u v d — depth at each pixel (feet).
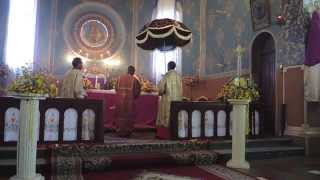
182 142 21.40
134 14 43.32
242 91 19.43
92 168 17.13
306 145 24.07
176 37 26.18
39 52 38.55
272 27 28.27
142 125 29.09
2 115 18.06
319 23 24.31
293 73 25.98
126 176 16.42
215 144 22.24
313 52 24.26
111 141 21.36
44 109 19.07
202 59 37.63
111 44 41.91
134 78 25.45
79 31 40.63
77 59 22.59
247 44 30.78
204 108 23.77
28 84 14.51
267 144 24.25
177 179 15.99
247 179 16.24
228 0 33.94
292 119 25.85
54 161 16.66
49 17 39.40
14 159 16.97
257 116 26.61
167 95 24.36
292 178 16.55
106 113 27.96
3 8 37.37
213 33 36.17
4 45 36.99
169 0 42.04
